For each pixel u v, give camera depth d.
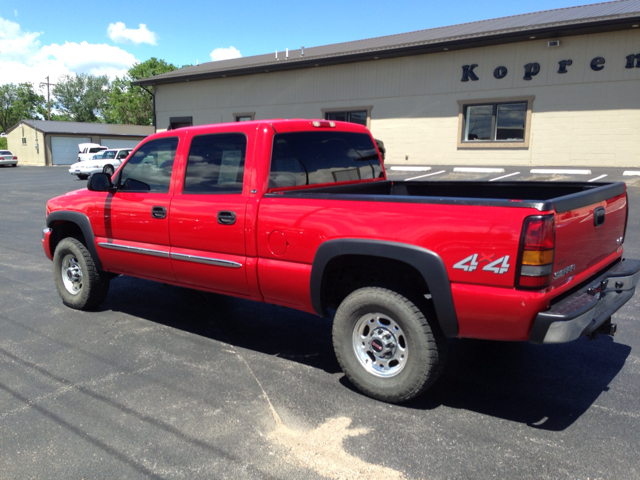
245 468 2.72
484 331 3.00
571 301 2.96
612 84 15.76
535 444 2.91
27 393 3.58
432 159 19.48
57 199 5.49
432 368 3.20
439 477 2.62
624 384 3.64
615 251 3.79
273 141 3.93
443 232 3.00
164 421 3.20
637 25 15.00
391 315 3.29
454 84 18.64
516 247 2.78
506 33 16.45
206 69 26.61
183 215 4.25
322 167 4.39
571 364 4.00
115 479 2.64
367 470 2.69
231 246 3.98
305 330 4.88
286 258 3.68
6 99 84.38
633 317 4.96
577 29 15.64
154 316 5.29
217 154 4.12
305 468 2.72
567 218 2.93
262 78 23.72
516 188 4.44
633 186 12.55
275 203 3.72
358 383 3.48
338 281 4.02
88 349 4.38
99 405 3.40
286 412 3.30
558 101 16.69
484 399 3.46
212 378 3.81
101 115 87.81
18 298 5.94
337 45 26.67
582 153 16.50
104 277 5.35
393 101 20.14
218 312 5.42
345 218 3.37
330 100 21.81
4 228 11.27
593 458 2.77
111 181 4.89
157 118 28.03
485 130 18.41
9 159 41.88
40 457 2.83
